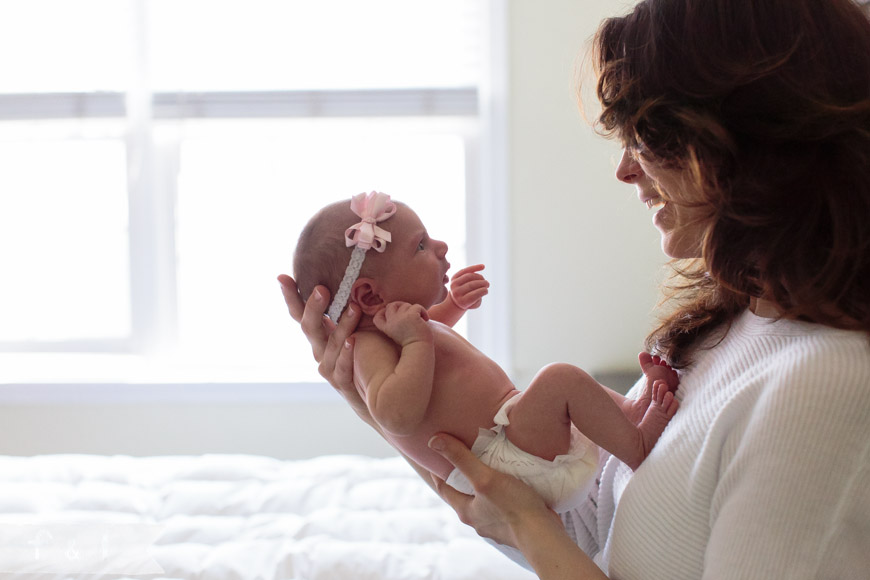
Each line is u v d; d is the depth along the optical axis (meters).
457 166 2.82
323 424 2.80
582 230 2.69
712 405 0.87
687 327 1.05
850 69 0.79
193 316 2.89
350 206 1.13
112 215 2.87
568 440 1.01
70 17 2.78
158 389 2.78
